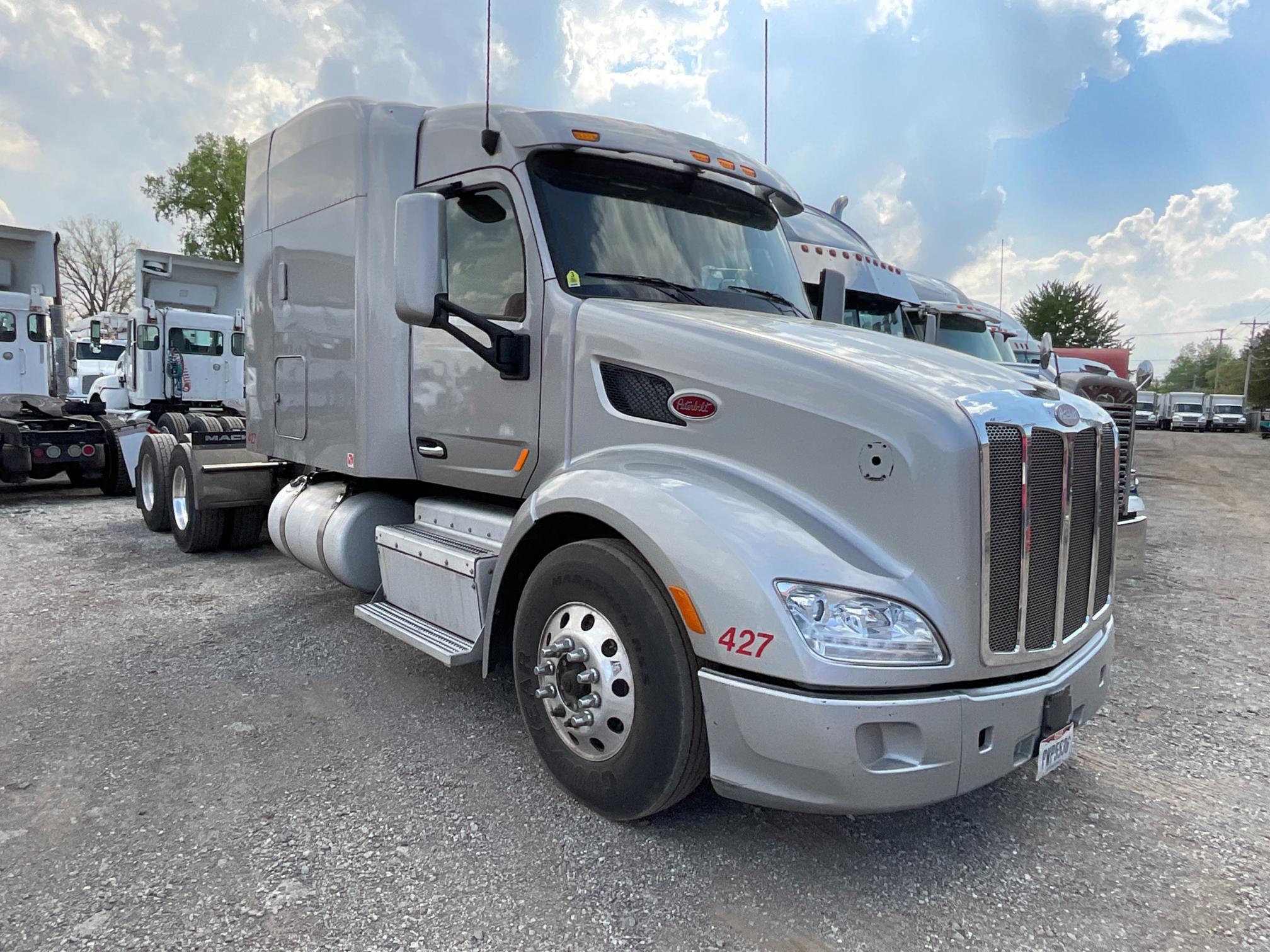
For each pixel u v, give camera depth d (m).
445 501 4.46
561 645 3.08
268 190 5.46
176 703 4.10
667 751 2.77
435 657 3.63
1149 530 10.41
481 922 2.52
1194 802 3.39
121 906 2.55
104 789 3.26
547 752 3.22
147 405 15.88
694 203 4.09
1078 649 2.99
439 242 3.47
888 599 2.54
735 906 2.63
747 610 2.54
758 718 2.54
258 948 2.38
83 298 52.62
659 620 2.76
